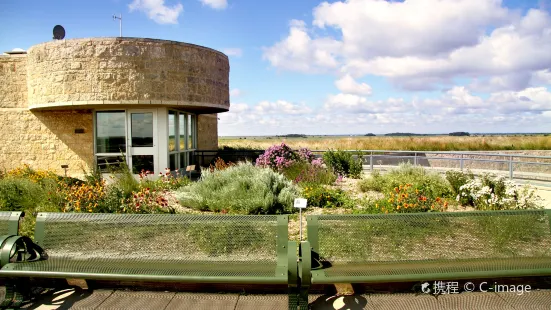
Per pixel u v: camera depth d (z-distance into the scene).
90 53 11.66
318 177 10.91
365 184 10.15
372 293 3.99
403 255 4.02
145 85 11.90
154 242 4.25
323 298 3.89
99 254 4.18
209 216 4.14
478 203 7.62
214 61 13.60
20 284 3.88
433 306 3.73
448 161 19.50
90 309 3.73
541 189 10.23
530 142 23.95
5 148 13.74
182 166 15.02
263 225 4.05
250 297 3.91
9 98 13.66
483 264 3.80
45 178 9.97
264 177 8.46
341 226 4.02
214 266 3.77
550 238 4.12
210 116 19.36
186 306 3.74
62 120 13.42
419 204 6.75
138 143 12.99
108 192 7.08
